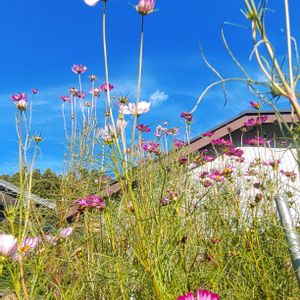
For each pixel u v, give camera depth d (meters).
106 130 2.34
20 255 2.14
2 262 2.11
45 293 2.54
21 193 2.39
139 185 3.01
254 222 3.56
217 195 4.20
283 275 3.13
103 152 2.32
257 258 3.34
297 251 2.32
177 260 2.77
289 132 1.50
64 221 3.64
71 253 3.14
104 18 2.24
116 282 2.69
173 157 4.03
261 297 3.01
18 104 2.57
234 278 3.14
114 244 3.06
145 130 3.33
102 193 3.66
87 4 2.22
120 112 2.31
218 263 2.92
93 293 2.79
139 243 2.27
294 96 1.36
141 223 2.42
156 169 3.58
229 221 3.82
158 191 3.12
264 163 4.31
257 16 1.40
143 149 3.66
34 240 2.33
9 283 2.22
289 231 2.36
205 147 7.34
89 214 3.43
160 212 2.55
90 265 2.91
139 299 2.50
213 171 4.55
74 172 4.05
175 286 2.43
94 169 3.82
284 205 2.41
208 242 3.42
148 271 2.26
